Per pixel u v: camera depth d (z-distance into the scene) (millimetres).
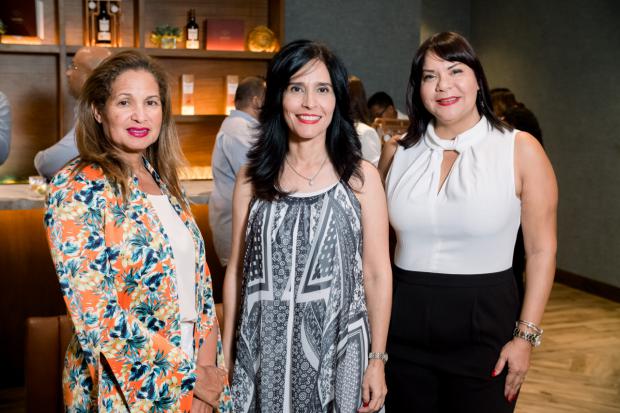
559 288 6031
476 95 2053
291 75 1854
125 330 1543
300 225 1871
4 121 3580
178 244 1750
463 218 1993
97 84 1676
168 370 1594
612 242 5629
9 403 3594
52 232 1551
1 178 4562
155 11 4848
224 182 3629
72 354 1686
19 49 4312
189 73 4953
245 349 1909
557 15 6188
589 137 5840
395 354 2129
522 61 6738
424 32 7695
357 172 1908
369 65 5738
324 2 5543
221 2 5000
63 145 3525
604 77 5641
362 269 1957
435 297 2049
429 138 2125
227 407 1864
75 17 4625
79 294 1521
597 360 4312
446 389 2102
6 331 3793
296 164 1926
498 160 2002
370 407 1941
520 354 2020
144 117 1679
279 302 1866
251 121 3584
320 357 1853
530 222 2023
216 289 4168
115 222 1589
